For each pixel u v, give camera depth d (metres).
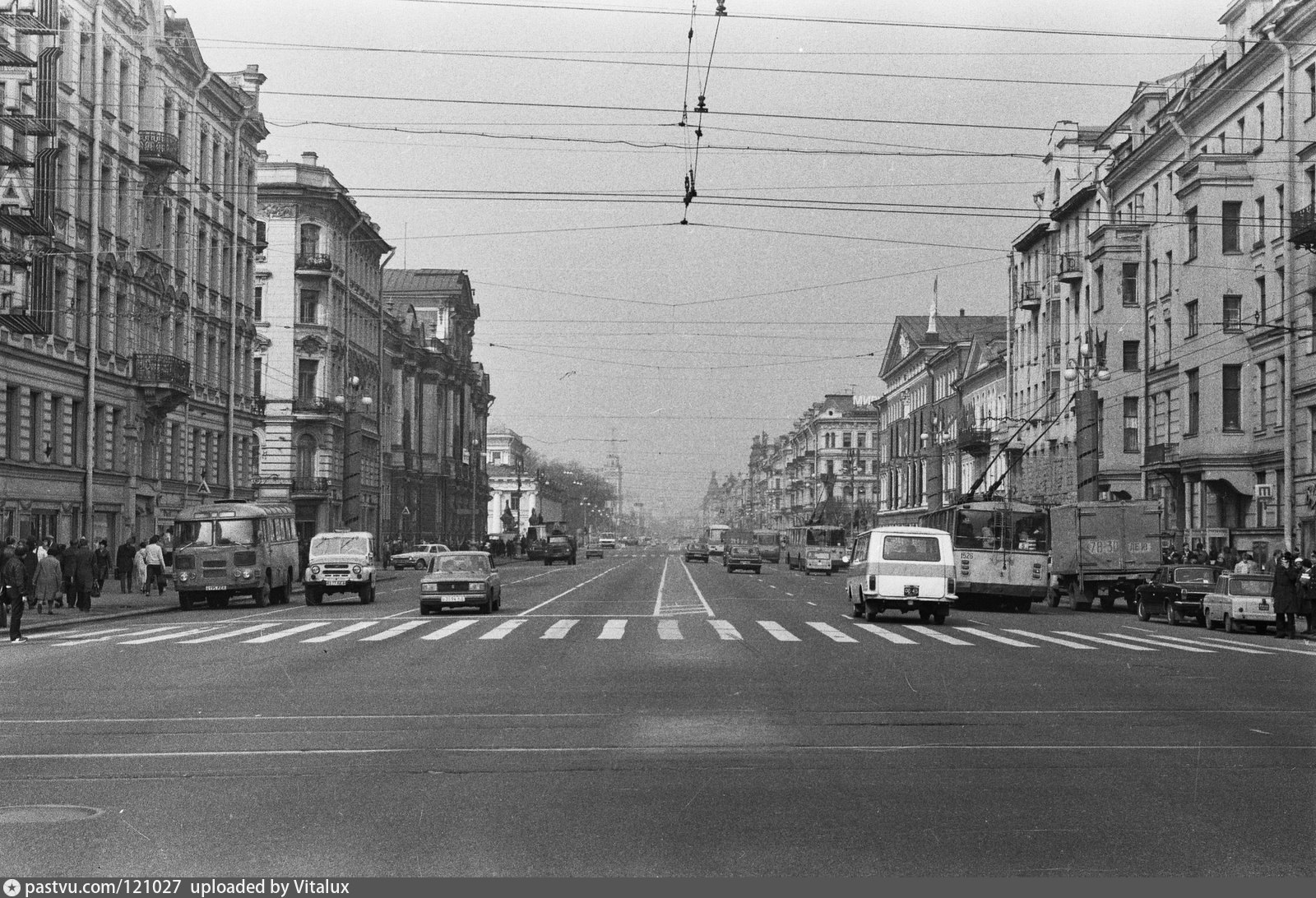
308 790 11.09
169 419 60.12
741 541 101.12
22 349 44.59
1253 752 13.11
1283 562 33.53
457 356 144.50
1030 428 84.50
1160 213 63.84
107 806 10.52
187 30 61.97
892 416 145.88
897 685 19.11
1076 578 46.84
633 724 14.91
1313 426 47.84
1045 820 9.98
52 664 22.78
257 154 75.62
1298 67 49.06
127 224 54.44
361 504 99.25
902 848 9.09
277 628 32.31
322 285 88.25
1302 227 45.78
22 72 41.62
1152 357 64.25
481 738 13.89
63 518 48.53
